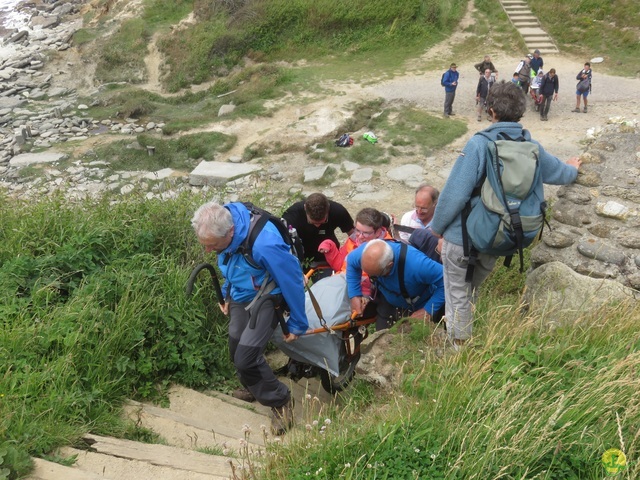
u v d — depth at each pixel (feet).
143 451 12.44
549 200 31.07
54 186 52.37
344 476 10.05
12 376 13.32
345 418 12.75
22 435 11.91
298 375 17.26
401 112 57.77
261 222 13.64
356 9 75.20
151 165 55.77
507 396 11.27
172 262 19.04
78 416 13.15
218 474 11.75
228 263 13.99
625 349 13.08
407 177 48.03
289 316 14.74
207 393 16.87
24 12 97.76
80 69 77.00
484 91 55.42
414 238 16.88
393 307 16.43
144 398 15.71
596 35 72.95
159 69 74.23
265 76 67.46
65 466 11.16
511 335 13.83
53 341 14.89
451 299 14.21
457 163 13.15
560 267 15.79
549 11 76.43
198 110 65.62
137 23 79.25
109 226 20.27
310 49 73.67
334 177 49.16
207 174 51.06
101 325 15.62
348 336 16.05
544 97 54.95
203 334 18.12
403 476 10.00
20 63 79.15
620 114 56.08
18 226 20.38
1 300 15.81
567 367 12.87
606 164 15.99
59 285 17.08
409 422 11.06
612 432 10.91
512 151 12.84
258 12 74.79
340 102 60.70
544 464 10.27
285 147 54.08
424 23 76.28
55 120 65.67
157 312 16.99
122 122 65.21
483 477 9.88
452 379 12.24
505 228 12.90
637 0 74.33
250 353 14.05
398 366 14.17
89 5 94.84
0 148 59.93
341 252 19.31
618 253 15.40
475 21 76.89
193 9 81.56
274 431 14.60
